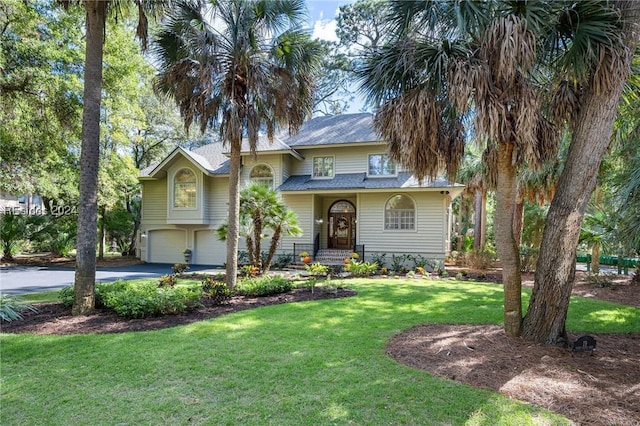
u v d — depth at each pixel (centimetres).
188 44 797
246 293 844
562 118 512
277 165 1698
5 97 1312
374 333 539
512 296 508
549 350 453
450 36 464
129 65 1520
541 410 307
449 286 1038
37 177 1541
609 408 311
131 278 1284
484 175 894
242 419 295
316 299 820
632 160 873
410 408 311
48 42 1330
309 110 945
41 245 2077
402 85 499
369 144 1617
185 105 857
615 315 693
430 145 491
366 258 1602
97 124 679
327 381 365
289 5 825
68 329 552
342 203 1773
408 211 1577
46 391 344
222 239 1199
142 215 1938
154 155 2648
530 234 1889
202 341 493
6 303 636
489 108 436
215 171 1755
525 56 401
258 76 814
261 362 416
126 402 323
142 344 478
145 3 745
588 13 414
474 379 369
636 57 491
